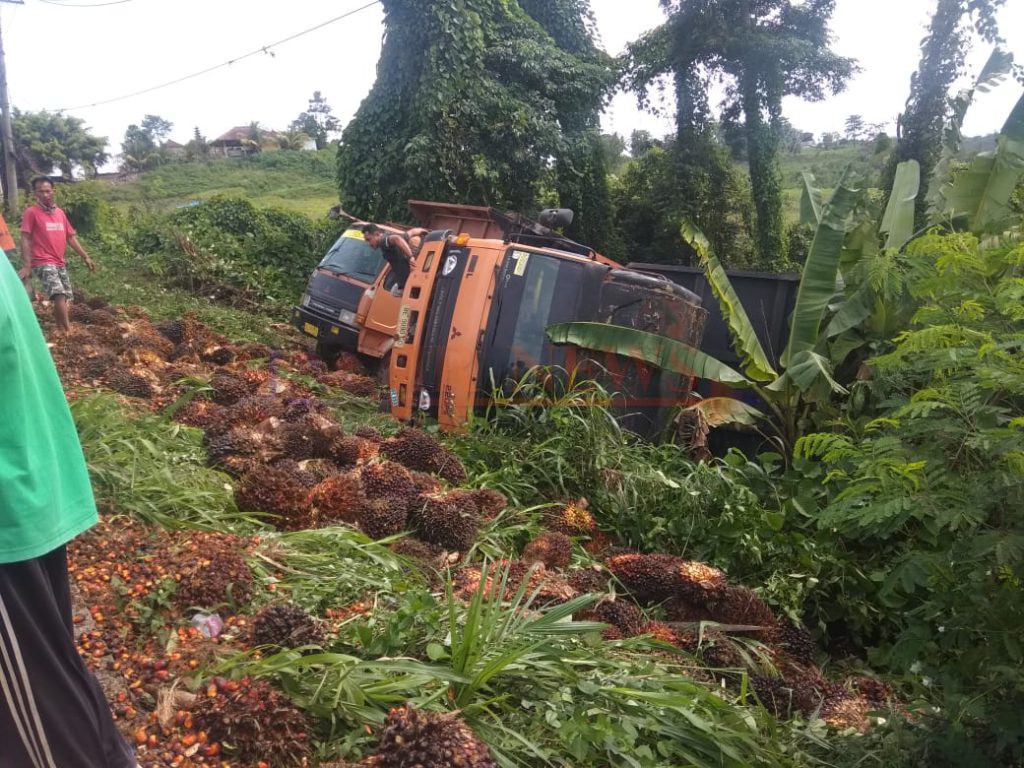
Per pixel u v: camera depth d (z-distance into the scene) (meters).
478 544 5.45
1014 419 3.30
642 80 20.72
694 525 6.11
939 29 15.38
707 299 9.63
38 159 54.69
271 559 4.39
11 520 2.10
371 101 17.23
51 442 2.24
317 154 64.06
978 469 3.61
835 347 8.01
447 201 16.59
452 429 7.55
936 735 3.32
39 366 2.29
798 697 4.29
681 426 7.85
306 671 3.29
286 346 13.48
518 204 17.84
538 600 4.60
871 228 9.16
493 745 3.06
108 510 4.46
